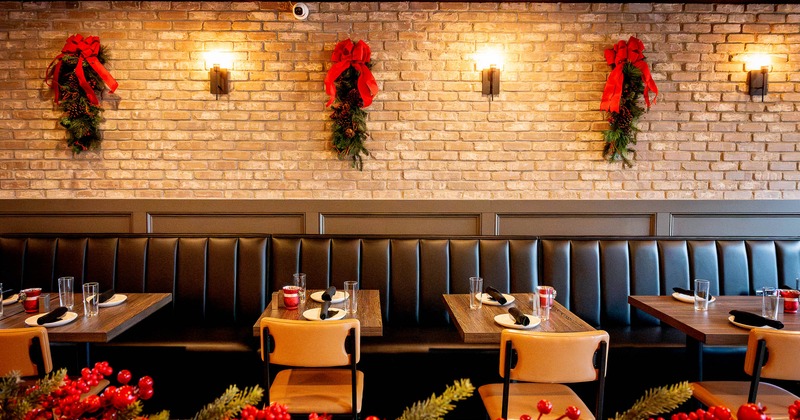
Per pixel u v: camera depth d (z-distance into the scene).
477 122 4.28
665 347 3.10
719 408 0.83
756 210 4.35
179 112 4.21
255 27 4.18
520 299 2.92
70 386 0.89
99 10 4.12
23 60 4.13
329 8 4.19
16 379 0.87
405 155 4.28
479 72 4.25
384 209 4.28
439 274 3.49
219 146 4.24
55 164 4.21
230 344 3.06
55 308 2.65
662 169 4.34
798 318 2.51
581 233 4.36
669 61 4.29
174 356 3.04
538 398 2.29
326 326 2.04
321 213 4.28
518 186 4.32
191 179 4.26
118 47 4.15
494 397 2.30
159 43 4.16
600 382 1.96
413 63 4.23
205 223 4.29
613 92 4.13
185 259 3.48
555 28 4.23
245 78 4.21
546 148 4.30
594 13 4.23
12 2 4.10
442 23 4.21
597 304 3.48
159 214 4.25
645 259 3.49
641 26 4.25
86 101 4.09
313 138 4.26
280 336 2.06
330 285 3.49
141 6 4.14
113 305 2.70
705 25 4.27
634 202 4.32
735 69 4.30
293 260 3.50
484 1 4.20
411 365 3.07
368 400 3.08
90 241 3.50
